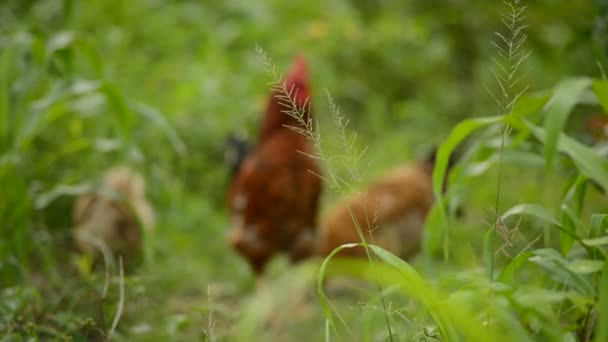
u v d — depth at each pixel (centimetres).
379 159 953
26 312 392
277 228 645
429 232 383
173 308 557
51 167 699
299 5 1270
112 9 1064
